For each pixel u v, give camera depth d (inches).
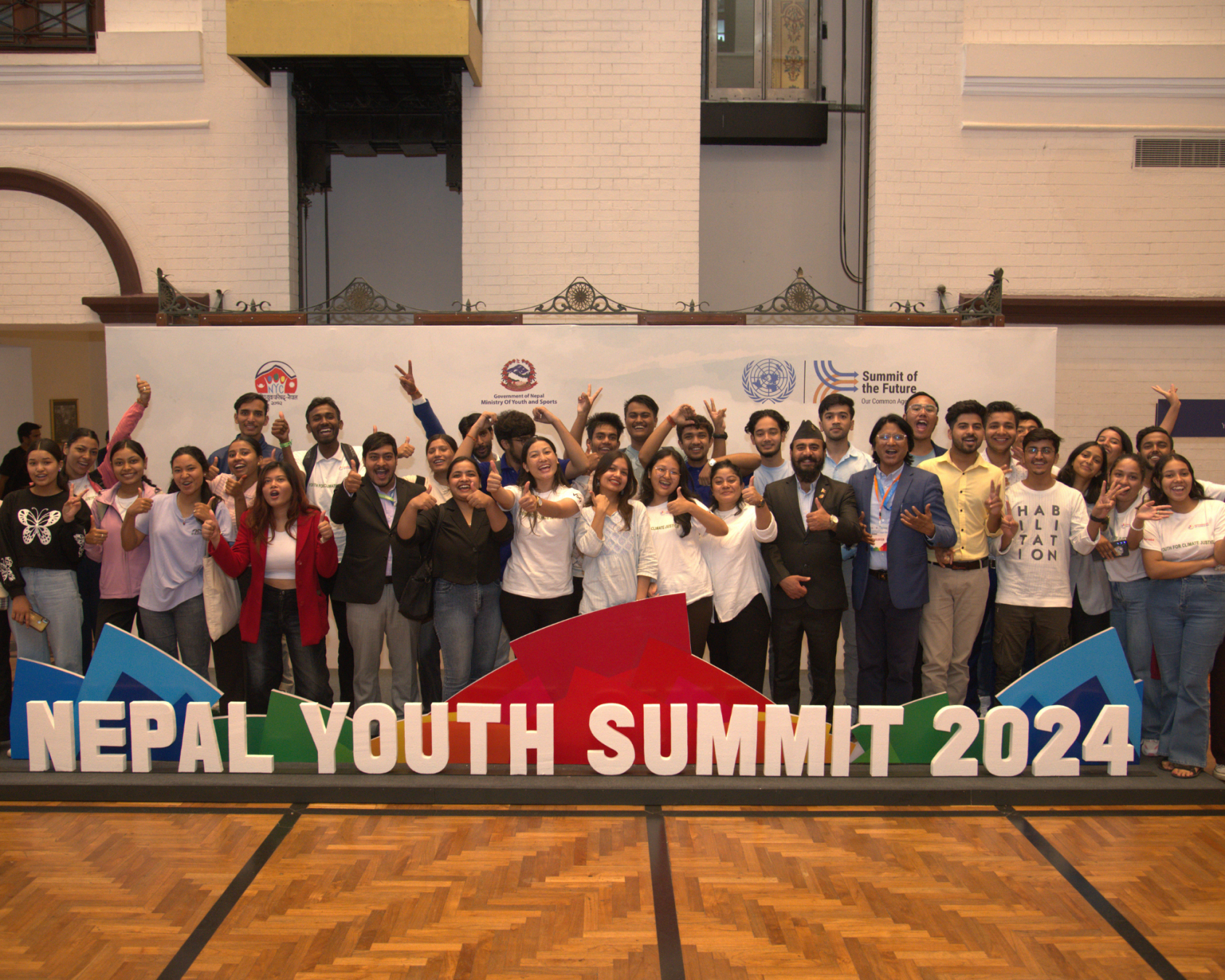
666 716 145.1
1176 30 263.7
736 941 105.5
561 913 111.0
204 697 144.9
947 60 262.1
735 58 287.7
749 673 157.3
